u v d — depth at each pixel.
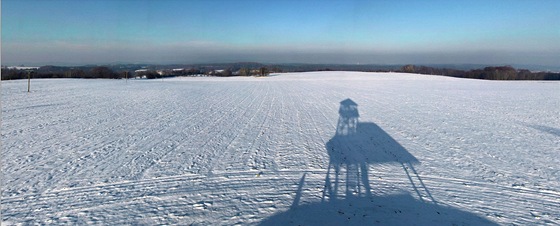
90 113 14.24
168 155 7.44
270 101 21.02
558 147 8.65
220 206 4.74
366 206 4.79
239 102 20.17
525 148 8.51
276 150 8.04
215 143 8.74
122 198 4.97
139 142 8.70
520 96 26.75
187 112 15.03
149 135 9.64
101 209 4.59
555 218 4.47
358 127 11.45
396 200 5.02
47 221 4.23
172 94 26.06
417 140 9.37
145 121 12.24
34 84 37.78
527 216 4.54
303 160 7.13
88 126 11.01
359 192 5.32
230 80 62.56
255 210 4.64
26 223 4.17
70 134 9.62
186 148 8.13
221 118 13.28
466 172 6.40
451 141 9.27
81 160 6.92
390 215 4.51
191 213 4.51
